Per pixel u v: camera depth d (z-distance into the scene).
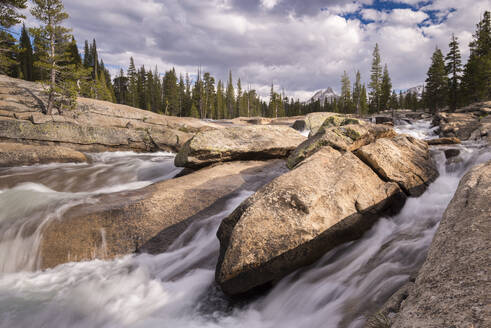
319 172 5.41
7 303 4.30
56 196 6.79
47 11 21.19
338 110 90.25
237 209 4.60
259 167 9.48
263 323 3.73
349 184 5.23
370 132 7.28
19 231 5.54
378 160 6.23
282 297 4.08
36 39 21.34
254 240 3.98
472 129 14.13
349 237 4.74
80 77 24.00
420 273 2.25
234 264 3.84
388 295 3.31
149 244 5.69
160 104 80.06
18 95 20.95
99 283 4.80
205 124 29.03
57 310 4.17
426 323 1.62
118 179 11.70
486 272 1.83
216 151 9.73
